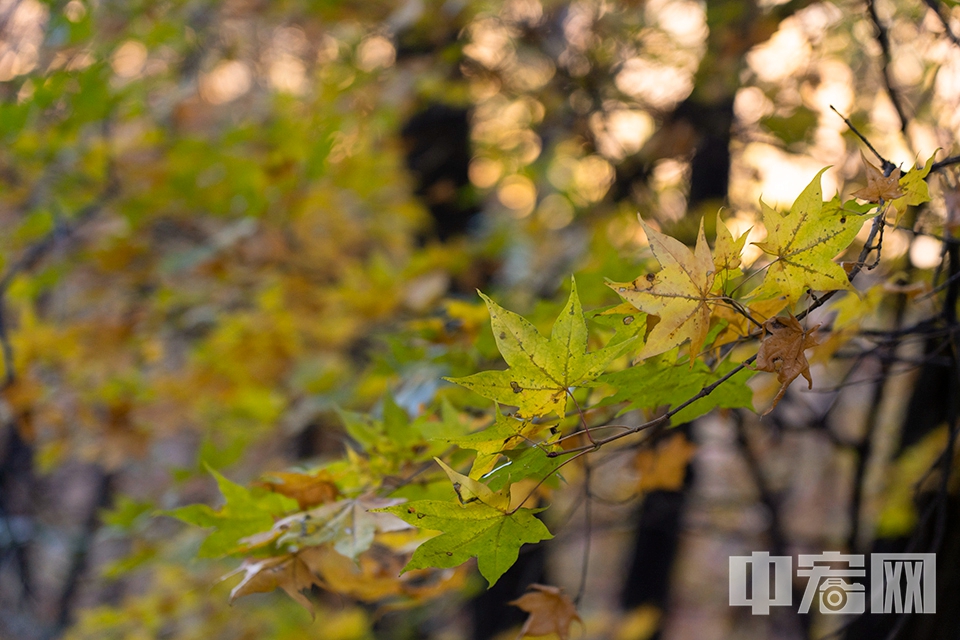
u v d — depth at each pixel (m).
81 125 3.28
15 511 4.57
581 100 3.74
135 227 3.59
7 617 4.97
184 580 3.52
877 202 1.07
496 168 4.90
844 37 2.85
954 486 1.99
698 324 0.99
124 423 3.67
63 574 5.28
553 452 1.02
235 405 3.80
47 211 3.35
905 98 2.22
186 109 4.27
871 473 2.92
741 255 1.03
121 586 5.28
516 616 4.13
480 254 3.87
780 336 0.99
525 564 3.76
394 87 4.39
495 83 4.24
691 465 3.99
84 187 3.51
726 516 4.08
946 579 1.98
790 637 4.32
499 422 1.00
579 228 4.09
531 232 4.26
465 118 5.16
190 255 3.37
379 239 4.65
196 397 3.81
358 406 3.42
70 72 3.03
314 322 3.85
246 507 1.43
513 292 3.19
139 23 3.83
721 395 1.25
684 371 1.15
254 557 1.41
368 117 4.25
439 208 5.17
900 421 2.61
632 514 3.54
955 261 1.47
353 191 4.13
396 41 4.54
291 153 3.46
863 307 1.56
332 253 3.97
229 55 4.49
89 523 4.78
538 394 1.00
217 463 2.78
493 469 1.12
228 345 3.82
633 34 3.64
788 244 1.02
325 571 1.61
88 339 3.65
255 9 4.27
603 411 1.54
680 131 3.37
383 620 4.15
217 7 4.24
